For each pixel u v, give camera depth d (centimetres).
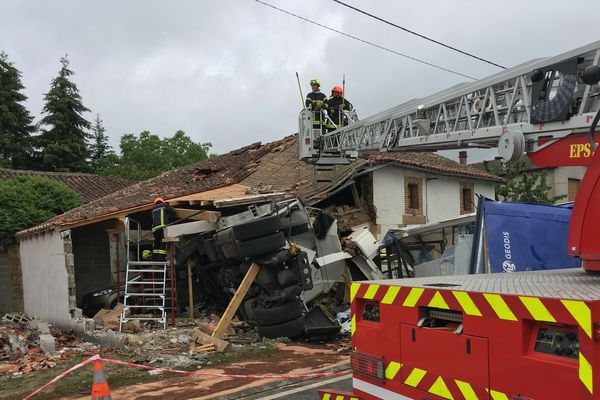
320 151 1230
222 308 1341
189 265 1256
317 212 1228
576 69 500
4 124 3900
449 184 1969
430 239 1237
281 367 801
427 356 329
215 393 670
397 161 1702
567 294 271
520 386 270
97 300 1355
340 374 748
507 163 572
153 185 1933
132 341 976
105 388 466
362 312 396
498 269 742
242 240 1032
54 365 860
